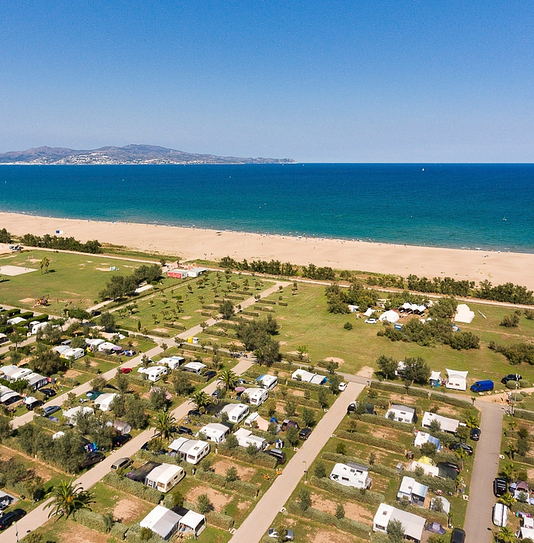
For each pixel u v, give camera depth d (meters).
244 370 108.12
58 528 60.59
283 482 70.19
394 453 77.69
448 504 63.91
